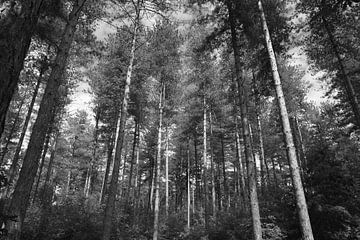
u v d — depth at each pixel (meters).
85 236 12.63
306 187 11.81
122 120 11.83
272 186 16.45
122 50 17.72
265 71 13.34
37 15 2.71
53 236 12.34
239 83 10.94
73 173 40.28
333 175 11.28
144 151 34.97
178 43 16.50
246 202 18.42
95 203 16.83
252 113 21.06
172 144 34.44
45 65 12.04
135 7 12.42
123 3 11.66
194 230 17.22
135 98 20.50
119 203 19.28
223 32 12.67
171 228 20.09
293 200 12.19
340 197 10.88
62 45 7.75
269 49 9.66
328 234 10.38
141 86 19.66
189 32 16.70
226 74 19.70
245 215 14.77
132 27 13.84
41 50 13.13
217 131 27.62
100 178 44.75
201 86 21.42
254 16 11.48
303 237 7.24
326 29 14.58
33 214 13.17
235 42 11.66
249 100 19.50
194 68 20.72
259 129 20.78
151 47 16.17
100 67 19.47
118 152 11.24
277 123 25.73
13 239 5.31
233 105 21.75
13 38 2.34
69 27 8.05
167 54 16.83
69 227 12.99
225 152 37.94
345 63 16.69
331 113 22.45
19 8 2.49
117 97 20.06
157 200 16.06
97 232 13.14
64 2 10.01
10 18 2.39
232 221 14.45
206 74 20.44
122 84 19.06
